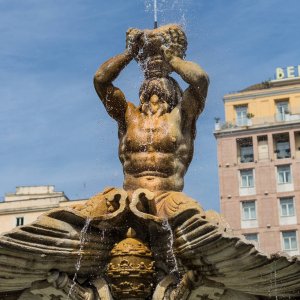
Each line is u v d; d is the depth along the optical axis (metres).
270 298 6.86
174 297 6.86
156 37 7.98
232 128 49.53
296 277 6.30
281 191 47.31
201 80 7.64
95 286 7.00
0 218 37.38
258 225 46.91
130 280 6.90
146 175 7.64
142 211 7.02
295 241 45.94
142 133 7.77
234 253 6.04
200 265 6.41
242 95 50.41
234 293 6.77
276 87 50.28
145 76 8.17
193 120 7.96
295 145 48.31
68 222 6.72
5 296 7.01
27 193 38.06
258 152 48.72
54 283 6.73
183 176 7.84
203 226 6.12
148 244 7.14
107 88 7.97
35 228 6.36
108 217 6.86
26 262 6.42
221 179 48.69
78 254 6.73
